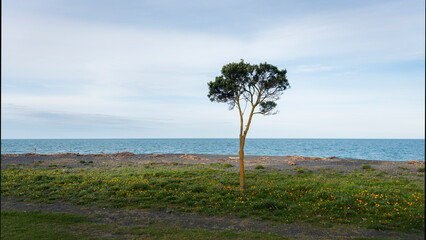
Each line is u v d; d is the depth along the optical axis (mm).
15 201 18703
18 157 53344
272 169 37906
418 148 150625
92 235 11680
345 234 12734
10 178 26469
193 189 21922
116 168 37969
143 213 16219
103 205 17828
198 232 12477
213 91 23781
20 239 10648
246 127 22688
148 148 150750
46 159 49688
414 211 15891
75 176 27672
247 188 22703
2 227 12289
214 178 28375
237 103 23172
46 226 12703
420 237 12258
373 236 12398
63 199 19328
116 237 11508
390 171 36156
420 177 30859
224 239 11562
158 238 11516
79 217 14766
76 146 172375
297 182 25719
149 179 26859
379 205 17172
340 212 16219
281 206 17312
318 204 17469
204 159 56875
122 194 20594
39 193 20516
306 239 11836
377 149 140625
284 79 22484
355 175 31656
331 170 37094
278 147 169250
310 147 168875
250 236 12023
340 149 142250
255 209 17125
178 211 16766
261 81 23000
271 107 23109
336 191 21078
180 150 131875
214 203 18281
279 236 12141
